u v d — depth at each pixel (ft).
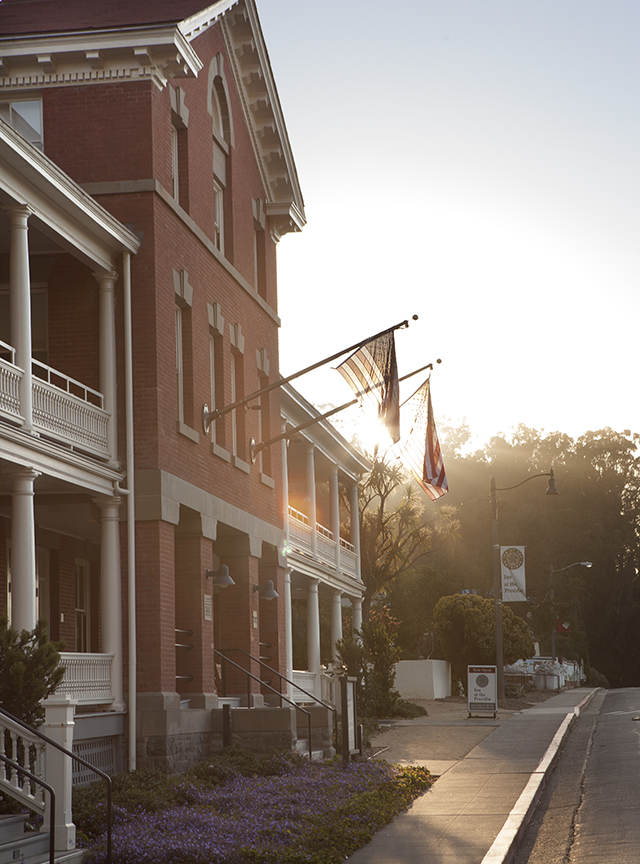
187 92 67.36
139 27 59.16
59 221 51.78
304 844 36.99
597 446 322.14
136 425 57.82
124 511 57.00
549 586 251.60
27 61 60.49
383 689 103.45
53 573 68.69
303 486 118.73
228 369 72.54
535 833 42.11
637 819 42.57
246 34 77.00
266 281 83.76
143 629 56.08
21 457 46.29
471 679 102.32
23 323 47.42
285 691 80.89
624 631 291.79
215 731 61.87
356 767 58.65
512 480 310.24
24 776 35.91
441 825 42.37
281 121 82.64
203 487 65.10
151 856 34.35
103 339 57.62
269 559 81.41
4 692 37.86
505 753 68.80
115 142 60.44
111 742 54.24
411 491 150.20
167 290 61.00
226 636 73.51
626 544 302.86
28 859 33.24
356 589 119.75
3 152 44.75
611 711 115.34
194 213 67.31
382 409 64.34
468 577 258.37
